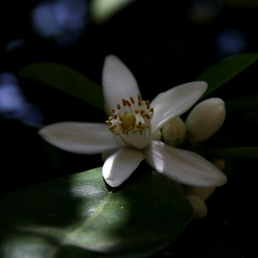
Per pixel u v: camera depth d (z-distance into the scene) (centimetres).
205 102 20
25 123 23
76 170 23
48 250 17
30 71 22
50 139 19
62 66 22
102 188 18
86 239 17
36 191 18
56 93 25
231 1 28
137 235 17
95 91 22
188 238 19
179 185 20
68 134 19
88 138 19
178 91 19
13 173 23
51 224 17
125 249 16
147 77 25
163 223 17
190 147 20
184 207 17
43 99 25
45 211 18
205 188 20
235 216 22
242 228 22
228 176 22
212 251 19
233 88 24
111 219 17
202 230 20
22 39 27
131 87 20
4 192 22
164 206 17
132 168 18
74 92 22
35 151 23
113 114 19
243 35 28
